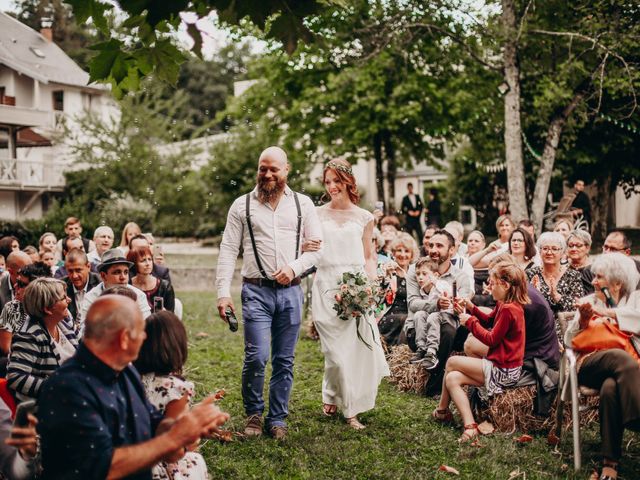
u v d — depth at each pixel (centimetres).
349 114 2195
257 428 538
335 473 472
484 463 487
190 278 1700
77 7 353
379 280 611
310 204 554
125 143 3005
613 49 1363
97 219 2727
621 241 709
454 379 555
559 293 660
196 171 2945
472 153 2305
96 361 299
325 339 575
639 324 481
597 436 538
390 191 2439
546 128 1788
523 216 1457
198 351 876
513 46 1433
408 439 536
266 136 2661
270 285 536
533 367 546
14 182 2995
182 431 296
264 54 2327
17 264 646
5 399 429
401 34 1521
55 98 3538
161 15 326
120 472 289
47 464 295
